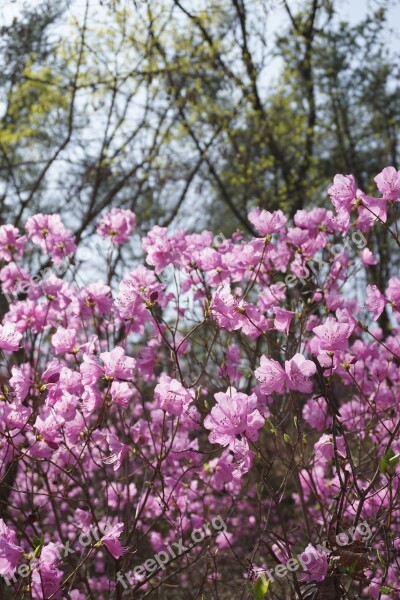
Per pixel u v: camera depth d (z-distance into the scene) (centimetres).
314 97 1170
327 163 1279
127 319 368
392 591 267
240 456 290
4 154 938
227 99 1095
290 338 380
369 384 436
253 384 454
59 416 309
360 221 366
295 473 358
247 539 475
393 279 310
